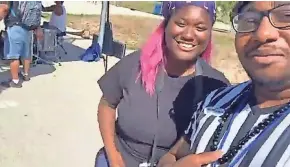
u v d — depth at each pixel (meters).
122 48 10.66
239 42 1.29
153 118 2.46
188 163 1.36
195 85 2.39
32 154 5.30
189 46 2.35
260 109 1.31
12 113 6.54
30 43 8.18
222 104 1.44
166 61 2.42
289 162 1.19
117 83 2.61
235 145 1.31
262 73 1.25
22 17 7.74
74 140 5.78
